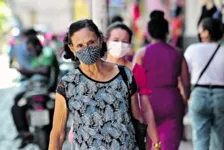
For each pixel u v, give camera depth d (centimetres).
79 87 671
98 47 667
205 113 1156
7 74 4316
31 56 1557
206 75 1143
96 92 671
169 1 2556
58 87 680
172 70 1035
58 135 703
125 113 678
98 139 665
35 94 1497
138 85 779
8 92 3228
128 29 948
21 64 1560
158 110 1023
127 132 677
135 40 2462
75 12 3212
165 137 1019
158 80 1031
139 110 707
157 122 1032
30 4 5600
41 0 5622
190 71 1164
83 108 668
